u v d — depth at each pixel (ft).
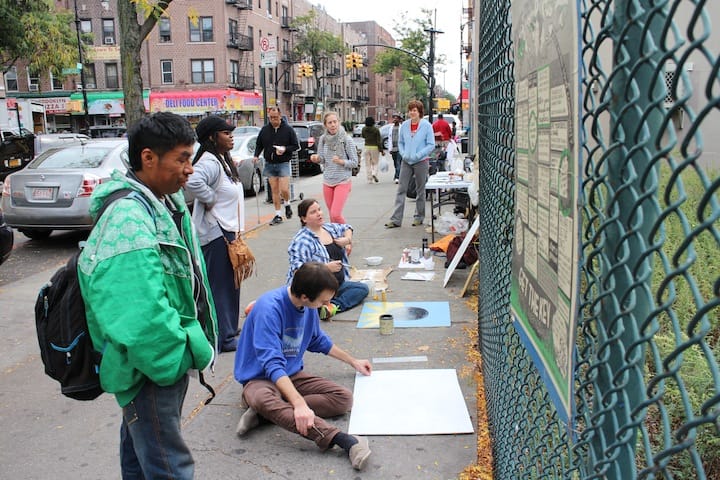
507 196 9.02
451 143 40.86
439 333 15.83
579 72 3.97
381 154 53.31
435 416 11.46
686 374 9.61
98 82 142.10
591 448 4.28
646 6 3.29
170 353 6.46
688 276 2.82
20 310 19.66
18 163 63.31
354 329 16.34
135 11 26.35
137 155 7.00
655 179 3.24
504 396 9.52
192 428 11.41
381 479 9.68
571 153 4.26
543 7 5.23
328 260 16.96
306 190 49.88
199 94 136.67
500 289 10.16
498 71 10.05
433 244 24.08
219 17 137.28
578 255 4.09
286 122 33.45
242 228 15.31
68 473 10.23
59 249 30.66
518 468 7.98
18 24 75.61
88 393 6.93
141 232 6.45
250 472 9.96
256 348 10.94
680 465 8.58
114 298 6.29
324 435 10.28
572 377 4.29
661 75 3.10
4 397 13.17
